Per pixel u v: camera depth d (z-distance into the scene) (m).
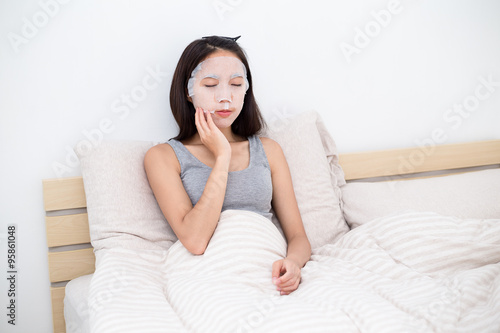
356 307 0.87
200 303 0.94
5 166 1.42
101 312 0.93
